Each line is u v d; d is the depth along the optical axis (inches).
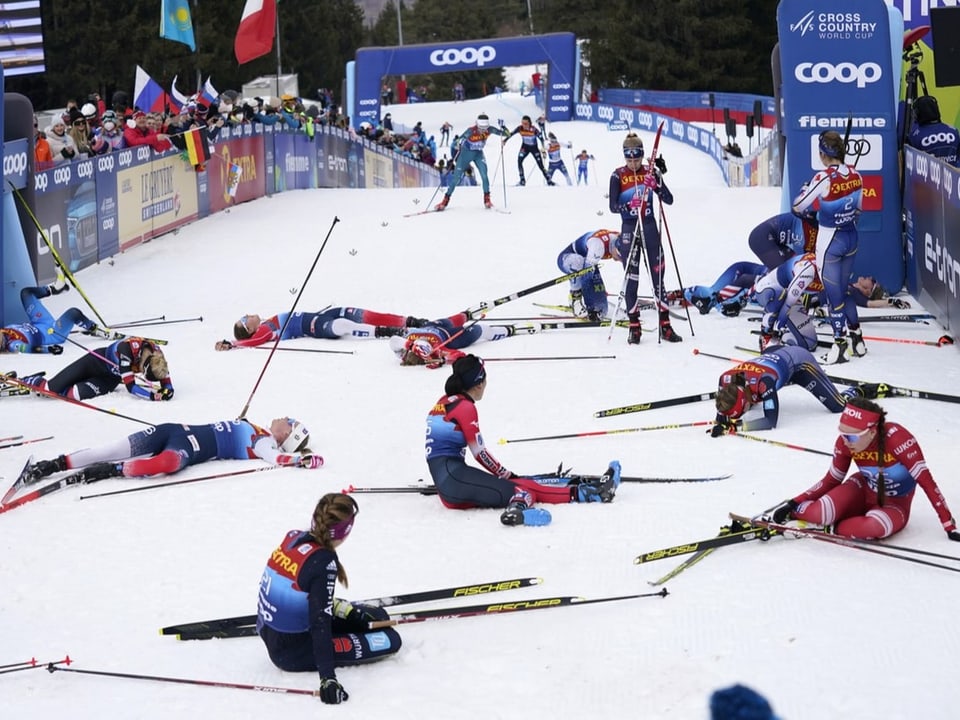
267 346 1584.6
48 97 6127.0
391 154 4296.3
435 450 952.9
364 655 690.2
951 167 1453.0
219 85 6845.5
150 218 2410.2
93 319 1803.6
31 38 3112.7
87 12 6220.5
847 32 1710.1
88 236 2153.1
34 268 1894.7
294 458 1077.1
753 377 1113.4
